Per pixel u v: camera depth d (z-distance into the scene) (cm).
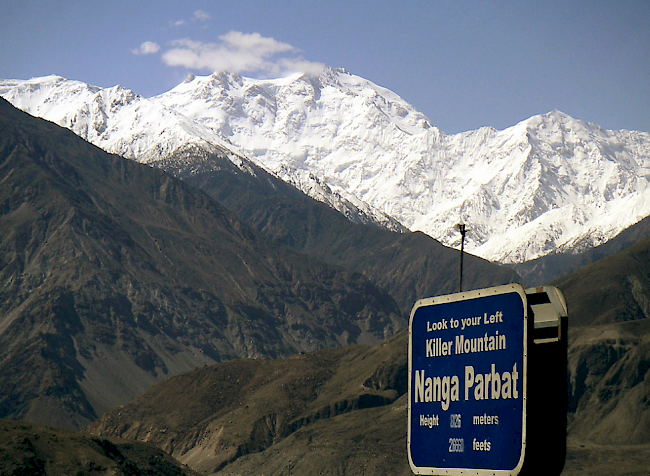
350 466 14588
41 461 8975
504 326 2503
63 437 9744
